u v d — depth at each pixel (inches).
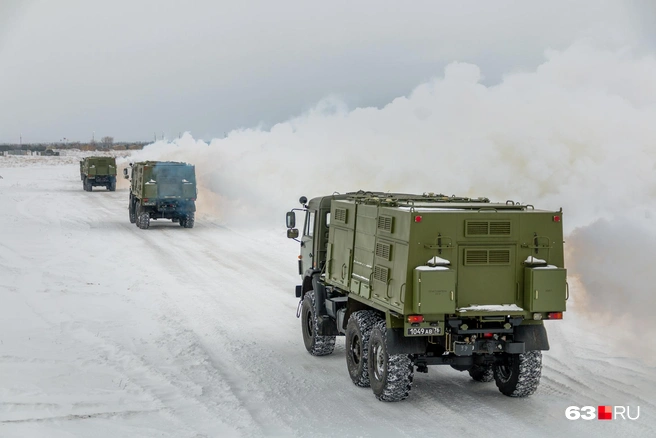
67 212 1678.2
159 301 725.3
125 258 1008.2
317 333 521.3
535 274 388.2
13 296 719.7
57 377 458.3
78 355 516.1
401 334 402.0
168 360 516.1
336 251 493.0
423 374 483.2
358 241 455.2
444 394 435.5
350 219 469.7
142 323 629.9
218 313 675.4
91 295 745.0
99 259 991.6
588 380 453.4
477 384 457.4
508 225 395.9
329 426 380.5
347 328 463.8
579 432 364.8
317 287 525.0
